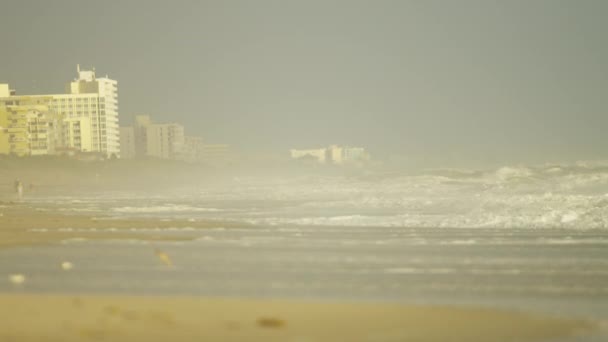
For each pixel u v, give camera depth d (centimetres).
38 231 11950
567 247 9025
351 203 17888
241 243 10025
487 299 5816
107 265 7800
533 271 7262
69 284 6531
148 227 12644
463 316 4812
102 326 4441
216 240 10450
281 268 7581
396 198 18962
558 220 11706
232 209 17875
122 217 15400
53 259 8338
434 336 4319
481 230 11150
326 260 8181
